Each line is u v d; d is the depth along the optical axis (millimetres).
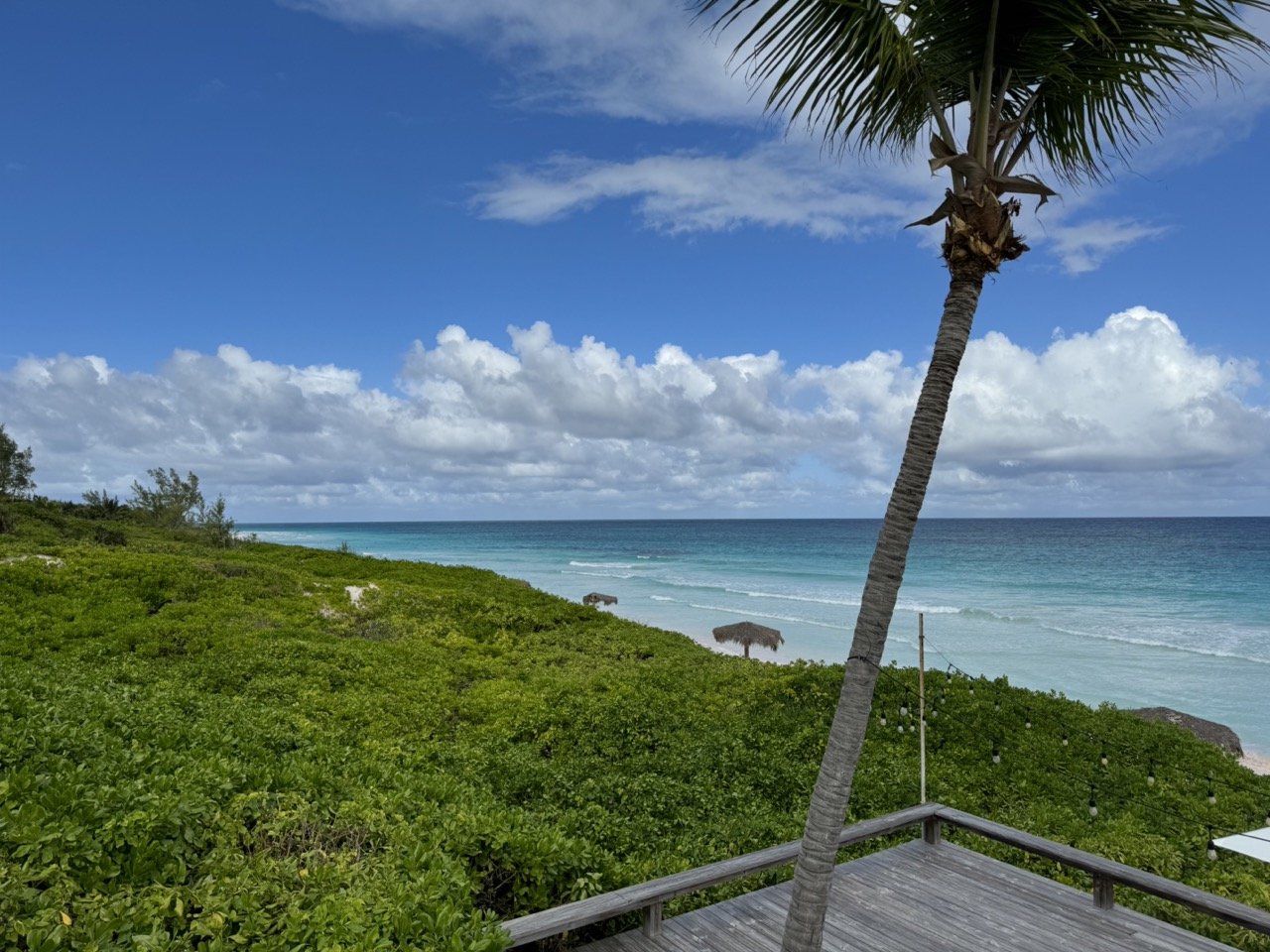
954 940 5617
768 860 5836
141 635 17375
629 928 5707
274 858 4918
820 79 3863
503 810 6531
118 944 3609
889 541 3729
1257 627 40625
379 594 27844
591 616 29703
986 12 3822
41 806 4645
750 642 28859
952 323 3674
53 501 49688
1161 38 3740
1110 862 6090
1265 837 8328
